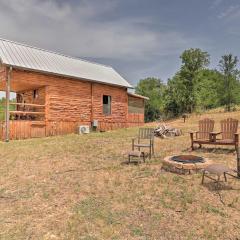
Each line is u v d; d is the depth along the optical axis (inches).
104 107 836.0
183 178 261.1
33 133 641.6
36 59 701.3
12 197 227.9
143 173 286.0
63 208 199.8
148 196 218.4
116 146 470.6
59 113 699.4
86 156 390.9
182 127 792.9
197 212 185.0
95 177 279.7
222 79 1465.3
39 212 193.9
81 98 757.3
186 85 1491.1
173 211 188.7
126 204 203.6
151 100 2001.7
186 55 1492.4
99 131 797.2
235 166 298.4
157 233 158.4
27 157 392.5
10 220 181.9
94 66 917.2
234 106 1434.5
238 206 191.8
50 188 248.8
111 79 862.5
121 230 162.7
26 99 790.5
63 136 655.1
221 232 156.9
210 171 229.5
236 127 384.5
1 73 637.3
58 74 682.2
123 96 903.7
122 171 299.0
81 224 171.0
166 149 426.0
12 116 787.4
